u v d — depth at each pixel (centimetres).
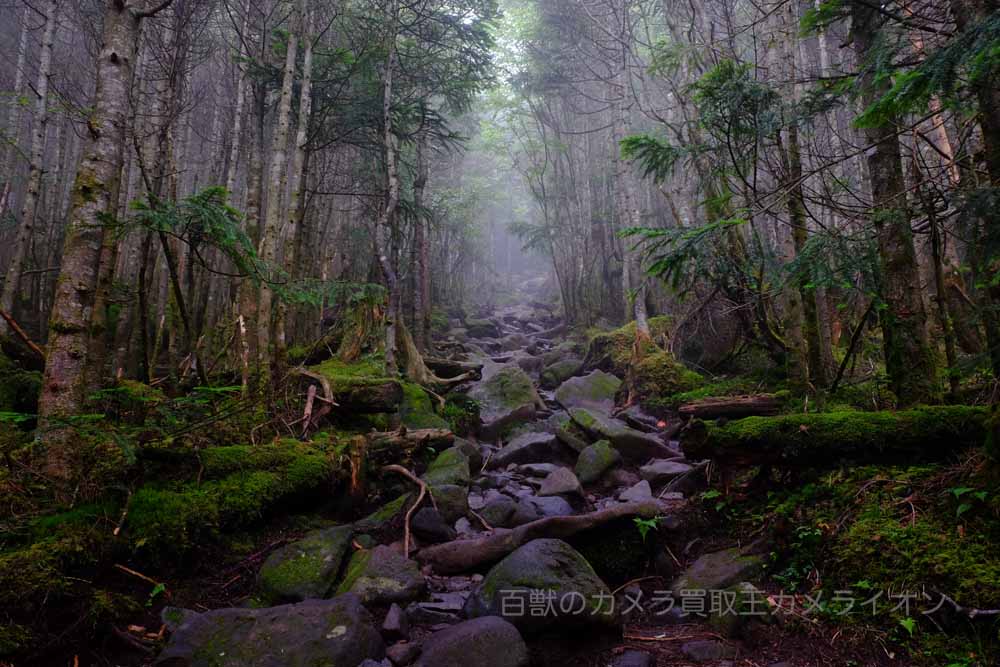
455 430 774
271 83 893
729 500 435
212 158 1120
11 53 1293
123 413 454
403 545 434
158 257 943
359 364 792
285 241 695
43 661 263
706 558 385
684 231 402
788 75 604
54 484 331
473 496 559
